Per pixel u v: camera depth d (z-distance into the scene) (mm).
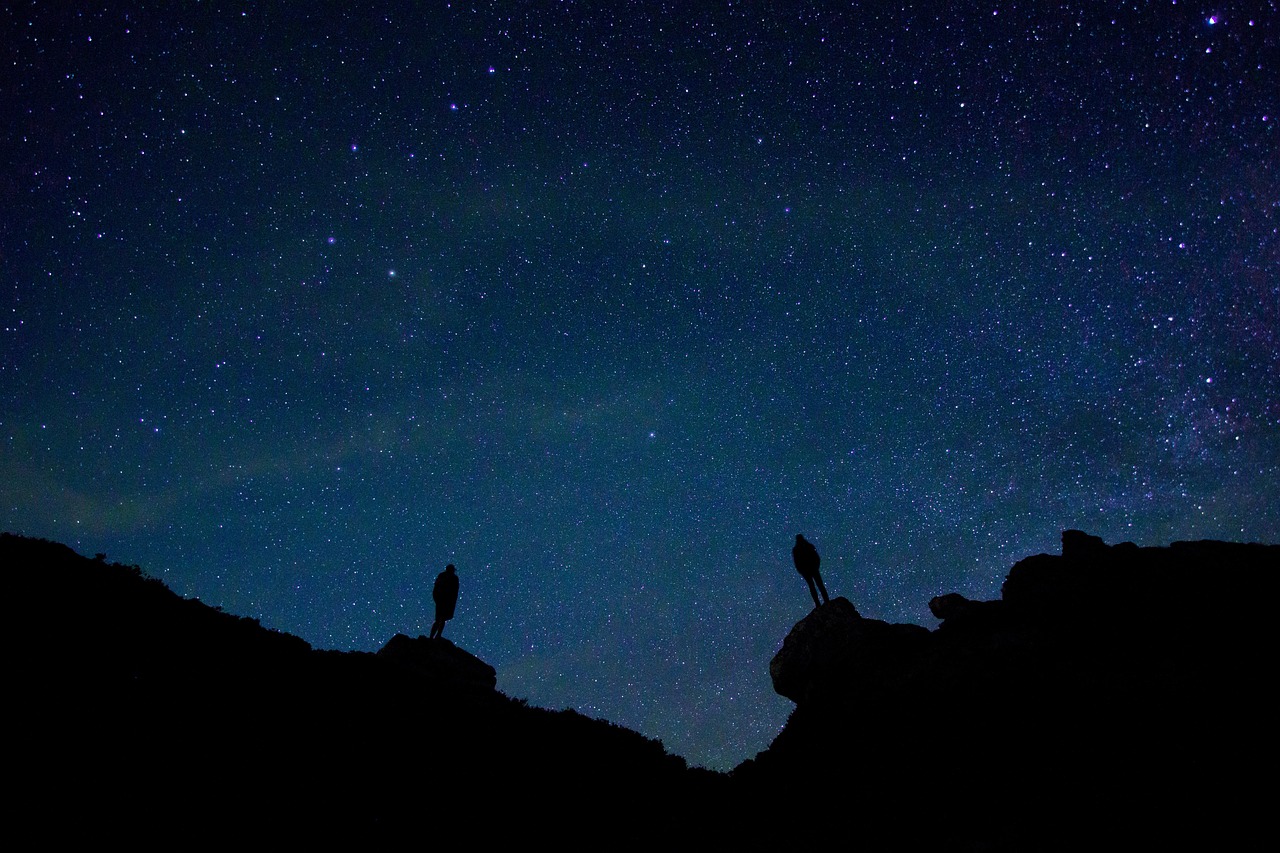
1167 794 7598
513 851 7930
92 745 7352
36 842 5766
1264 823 6828
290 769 8305
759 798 10258
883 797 9062
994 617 14141
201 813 6871
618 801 10133
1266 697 9062
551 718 13656
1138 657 11109
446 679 14516
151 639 10555
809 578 17844
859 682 13391
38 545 12586
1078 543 15586
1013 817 7852
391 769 9156
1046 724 9688
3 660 8328
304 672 11617
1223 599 12234
